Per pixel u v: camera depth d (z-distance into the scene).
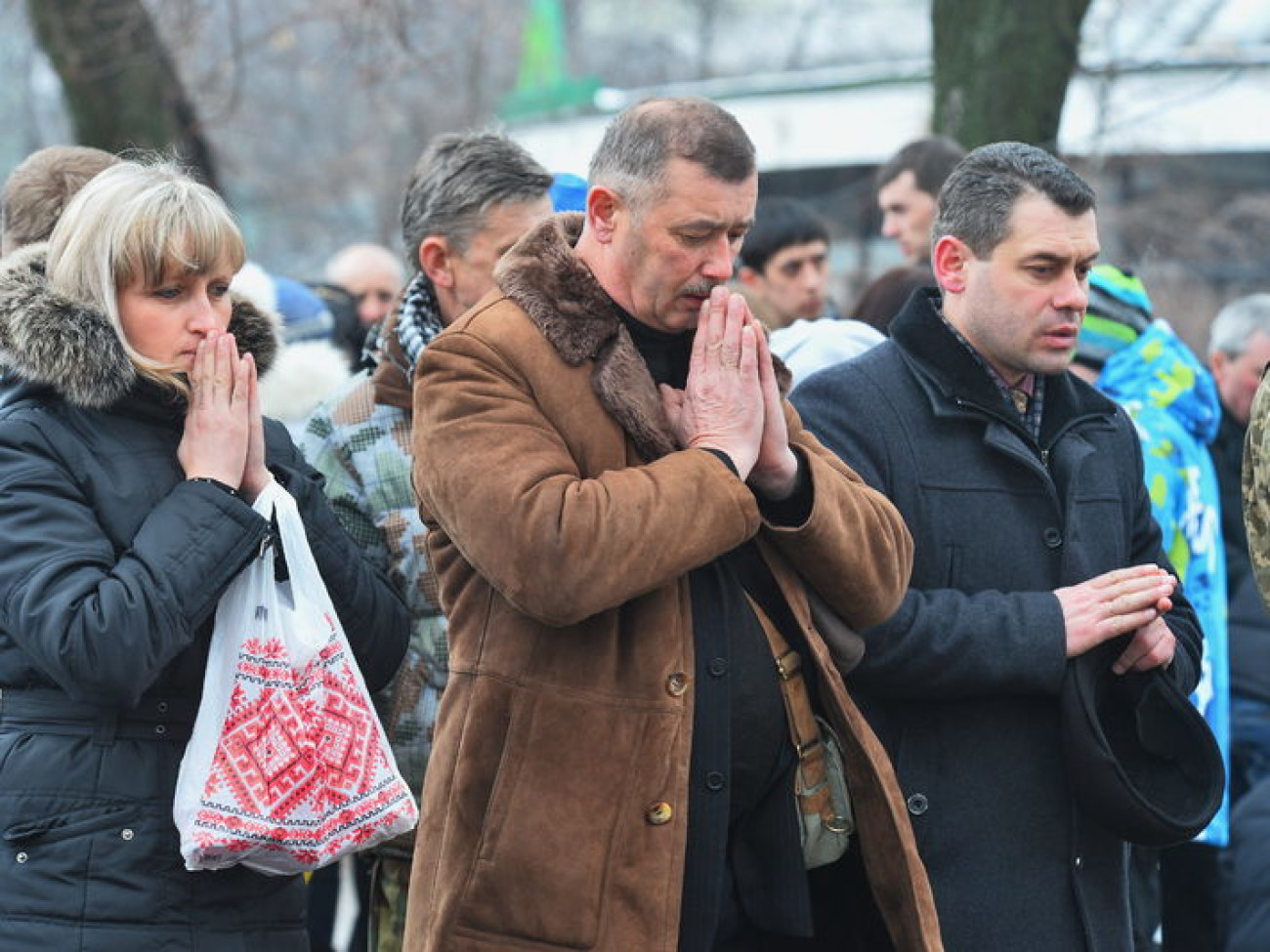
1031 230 12.53
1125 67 30.75
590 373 10.60
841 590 11.12
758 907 11.07
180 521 10.77
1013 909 12.34
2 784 10.77
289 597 11.40
